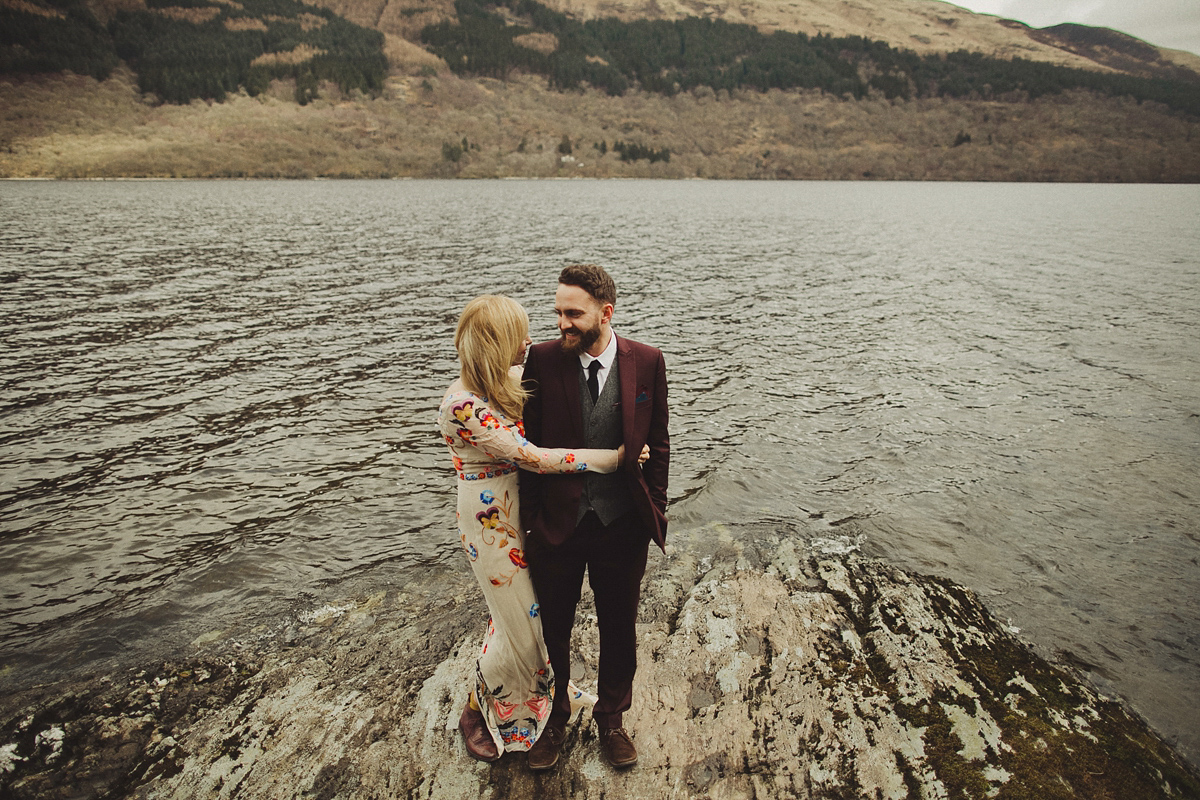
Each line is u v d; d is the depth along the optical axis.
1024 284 16.92
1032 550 4.84
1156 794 2.75
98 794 2.68
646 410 2.44
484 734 2.85
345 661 3.55
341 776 2.72
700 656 3.50
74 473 6.16
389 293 15.26
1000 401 8.23
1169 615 4.09
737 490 5.88
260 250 22.59
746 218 41.50
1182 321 12.52
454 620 3.93
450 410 2.30
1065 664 3.60
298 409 7.92
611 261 21.12
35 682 3.44
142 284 15.76
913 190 104.00
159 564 4.67
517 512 2.53
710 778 2.71
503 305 2.28
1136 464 6.38
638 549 2.57
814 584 4.29
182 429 7.25
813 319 12.97
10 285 15.23
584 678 3.34
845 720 3.04
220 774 2.76
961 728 3.03
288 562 4.69
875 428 7.39
